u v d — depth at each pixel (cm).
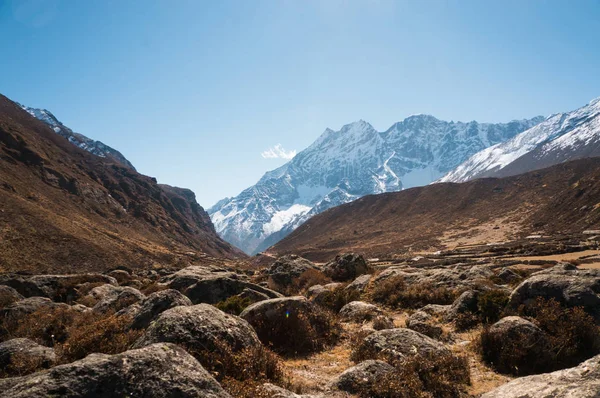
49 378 455
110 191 18088
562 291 1130
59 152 17638
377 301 2030
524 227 10894
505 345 998
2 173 11325
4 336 1377
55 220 8838
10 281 2373
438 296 1852
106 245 9131
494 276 2056
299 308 1270
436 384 831
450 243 11569
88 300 2153
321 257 14412
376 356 973
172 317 810
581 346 978
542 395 582
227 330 836
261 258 16538
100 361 490
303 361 1066
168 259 10856
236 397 604
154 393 466
